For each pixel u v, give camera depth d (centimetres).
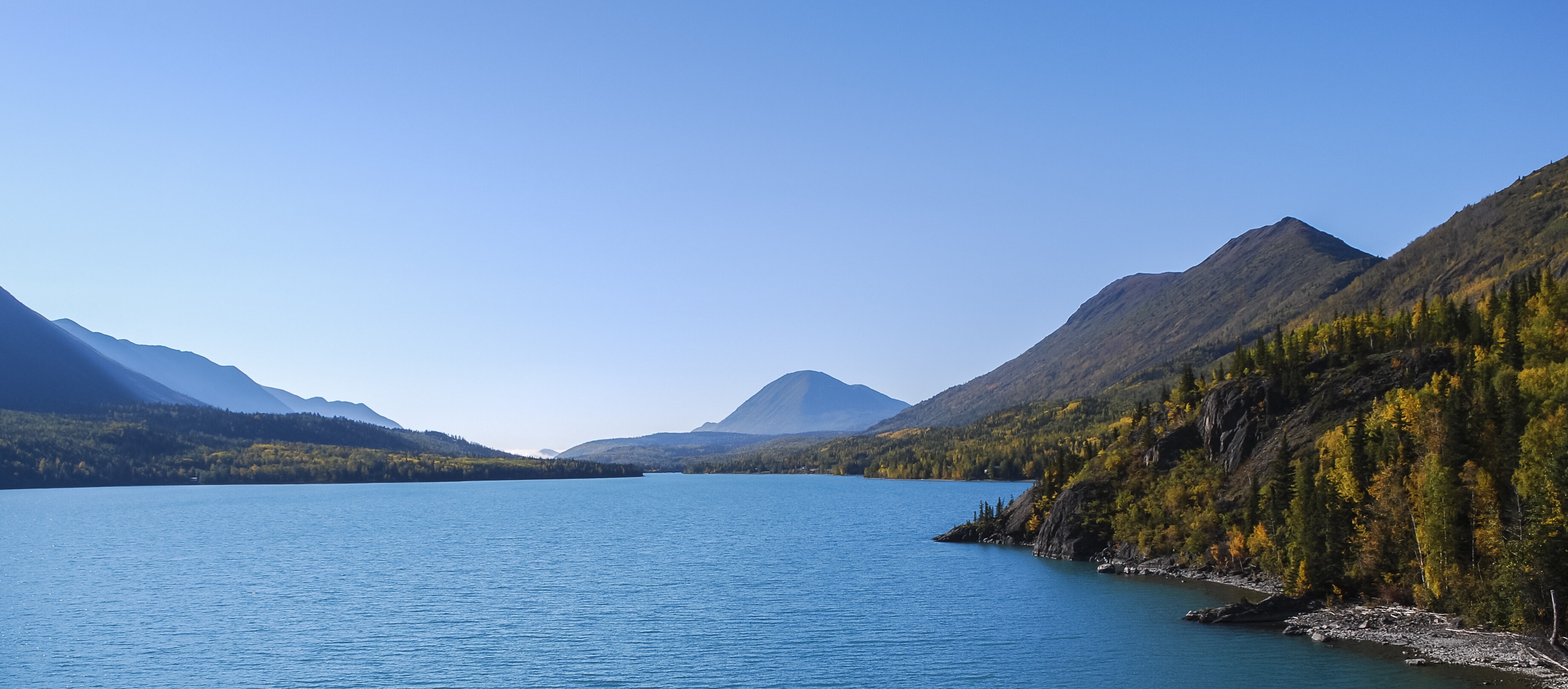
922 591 13312
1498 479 9931
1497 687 7656
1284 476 12538
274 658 9806
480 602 12988
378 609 12506
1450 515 9731
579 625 11219
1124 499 15900
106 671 9431
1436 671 8169
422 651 10000
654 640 10369
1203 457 15500
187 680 9100
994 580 14150
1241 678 8406
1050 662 9156
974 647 9819
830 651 9762
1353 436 11825
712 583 14525
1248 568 12812
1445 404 11188
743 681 8725
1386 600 10306
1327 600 10694
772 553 18788
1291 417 14512
